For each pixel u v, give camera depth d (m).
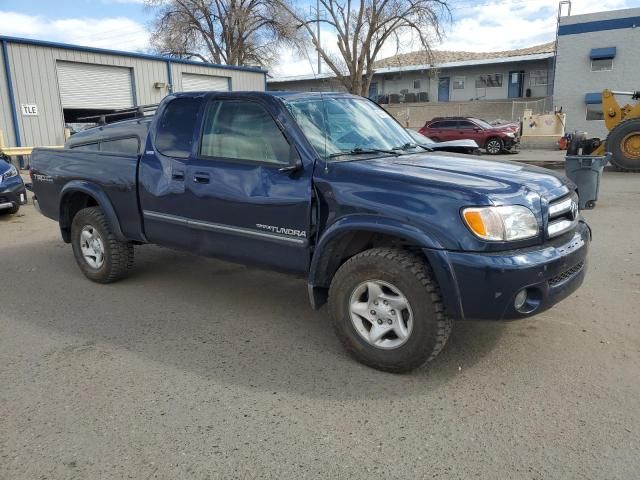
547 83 40.81
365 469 2.75
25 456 2.89
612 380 3.57
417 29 29.89
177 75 24.48
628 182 13.03
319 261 3.89
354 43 30.94
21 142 19.02
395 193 3.55
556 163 17.44
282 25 37.09
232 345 4.25
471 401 3.36
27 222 9.57
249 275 6.09
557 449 2.87
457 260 3.31
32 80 19.16
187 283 5.83
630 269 5.94
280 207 4.08
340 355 4.04
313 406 3.34
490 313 3.34
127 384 3.65
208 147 4.63
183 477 2.71
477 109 37.84
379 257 3.61
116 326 4.67
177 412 3.30
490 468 2.73
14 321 4.82
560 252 3.53
